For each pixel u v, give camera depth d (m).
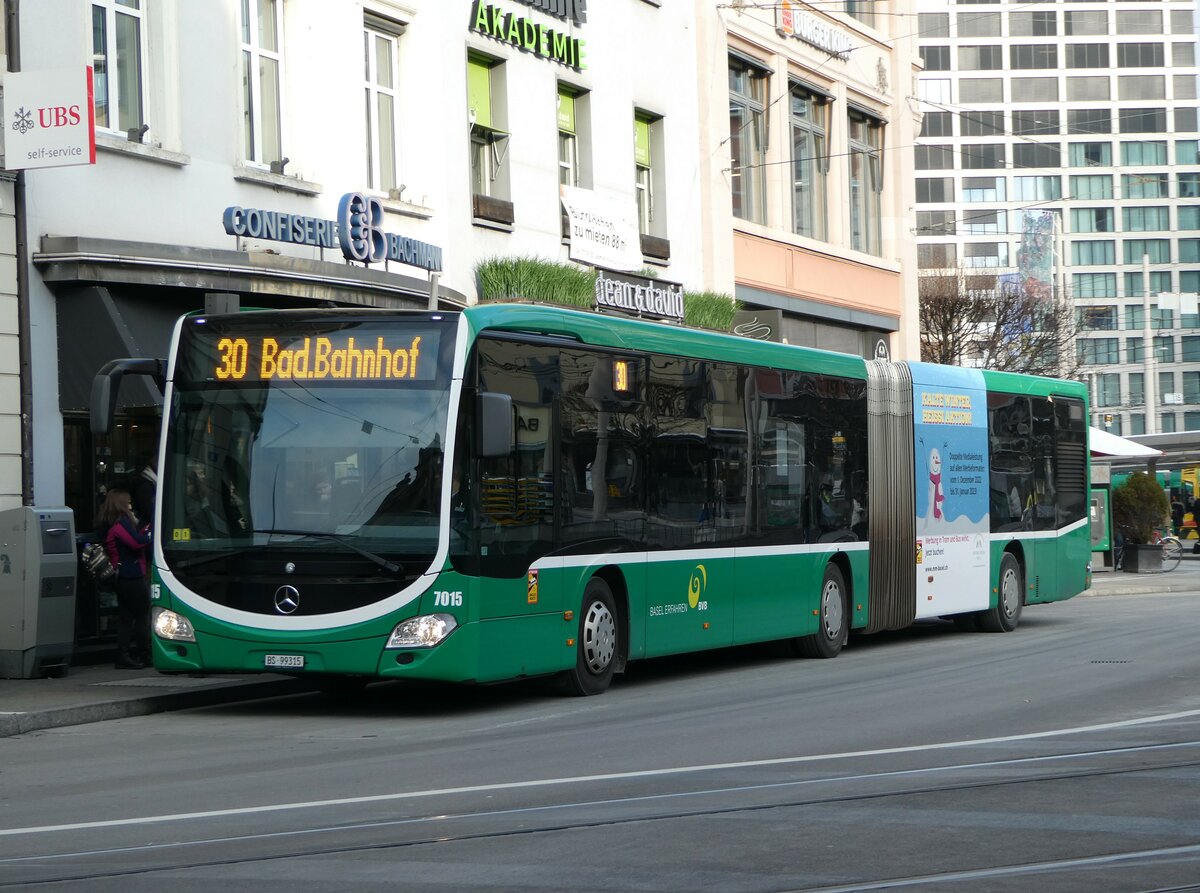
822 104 37.25
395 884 6.81
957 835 7.81
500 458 13.60
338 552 13.09
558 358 14.47
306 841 7.81
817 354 19.05
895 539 20.41
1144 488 38.66
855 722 12.67
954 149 131.00
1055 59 132.00
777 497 17.97
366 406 13.29
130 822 8.49
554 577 14.25
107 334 17.14
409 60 23.42
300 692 15.95
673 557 16.03
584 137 28.02
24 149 16.25
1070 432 24.88
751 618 17.38
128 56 18.48
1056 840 7.68
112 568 16.61
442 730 12.70
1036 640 21.16
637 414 15.59
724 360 17.14
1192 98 132.38
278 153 20.89
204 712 14.30
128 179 18.14
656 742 11.57
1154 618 24.72
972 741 11.42
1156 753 10.66
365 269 20.17
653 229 30.34
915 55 41.34
